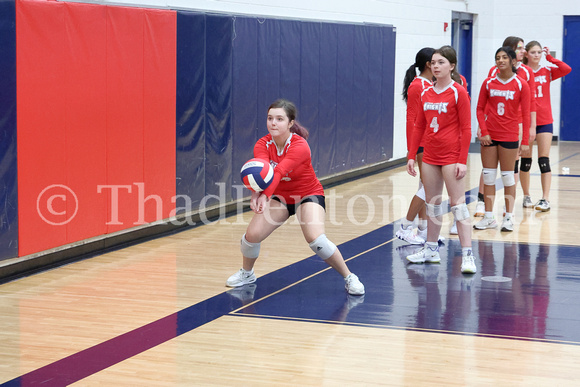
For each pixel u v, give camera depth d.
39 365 4.02
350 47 11.35
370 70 12.12
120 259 6.52
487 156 7.60
